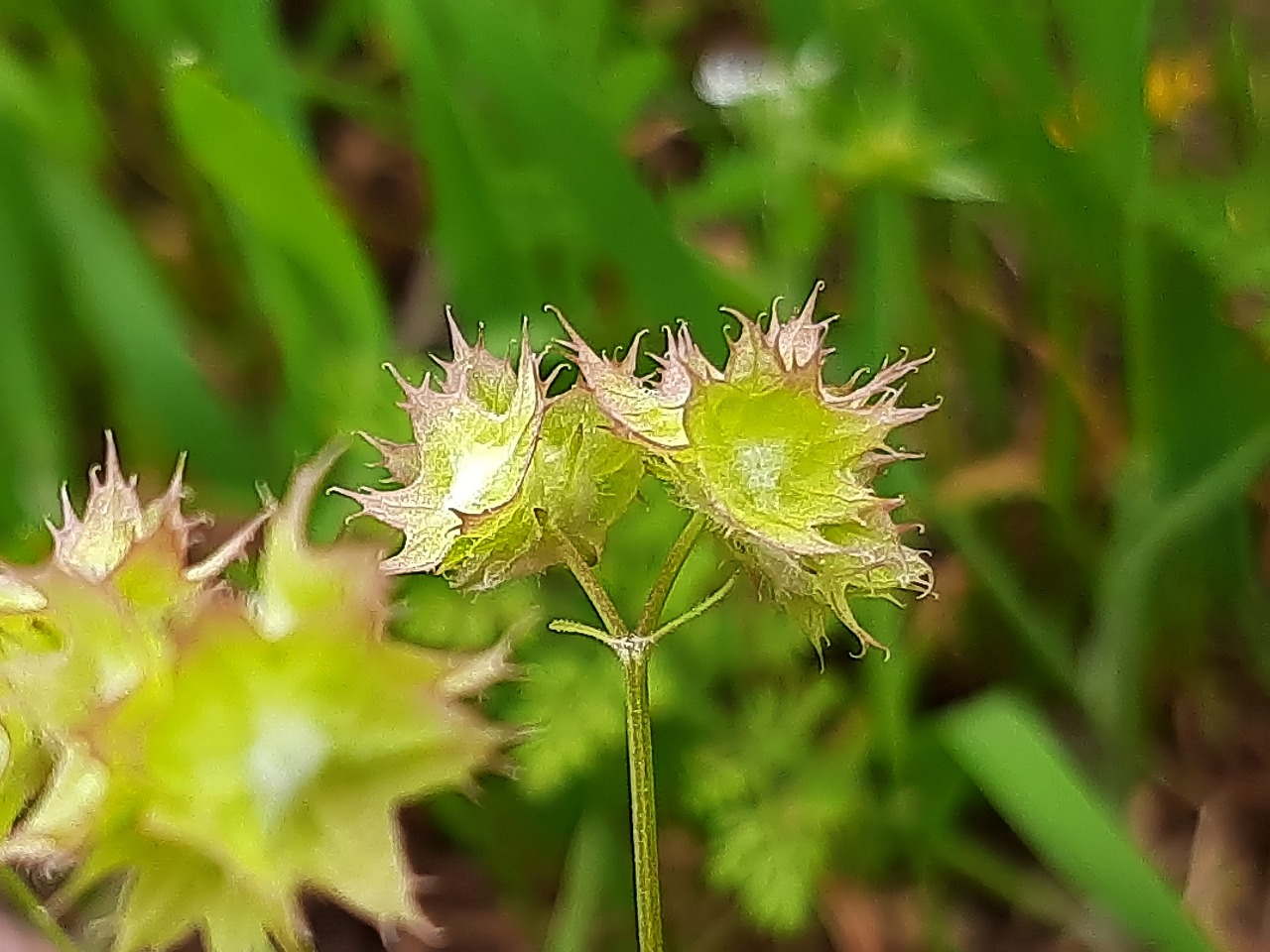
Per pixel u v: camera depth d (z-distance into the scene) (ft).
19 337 0.22
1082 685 0.21
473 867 0.22
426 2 0.21
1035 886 0.21
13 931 0.17
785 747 0.20
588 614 0.20
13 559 0.20
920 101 0.21
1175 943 0.15
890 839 0.21
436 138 0.21
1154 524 0.20
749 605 0.20
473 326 0.22
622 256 0.20
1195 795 0.22
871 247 0.21
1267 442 0.20
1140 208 0.21
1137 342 0.21
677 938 0.21
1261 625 0.22
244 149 0.18
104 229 0.22
